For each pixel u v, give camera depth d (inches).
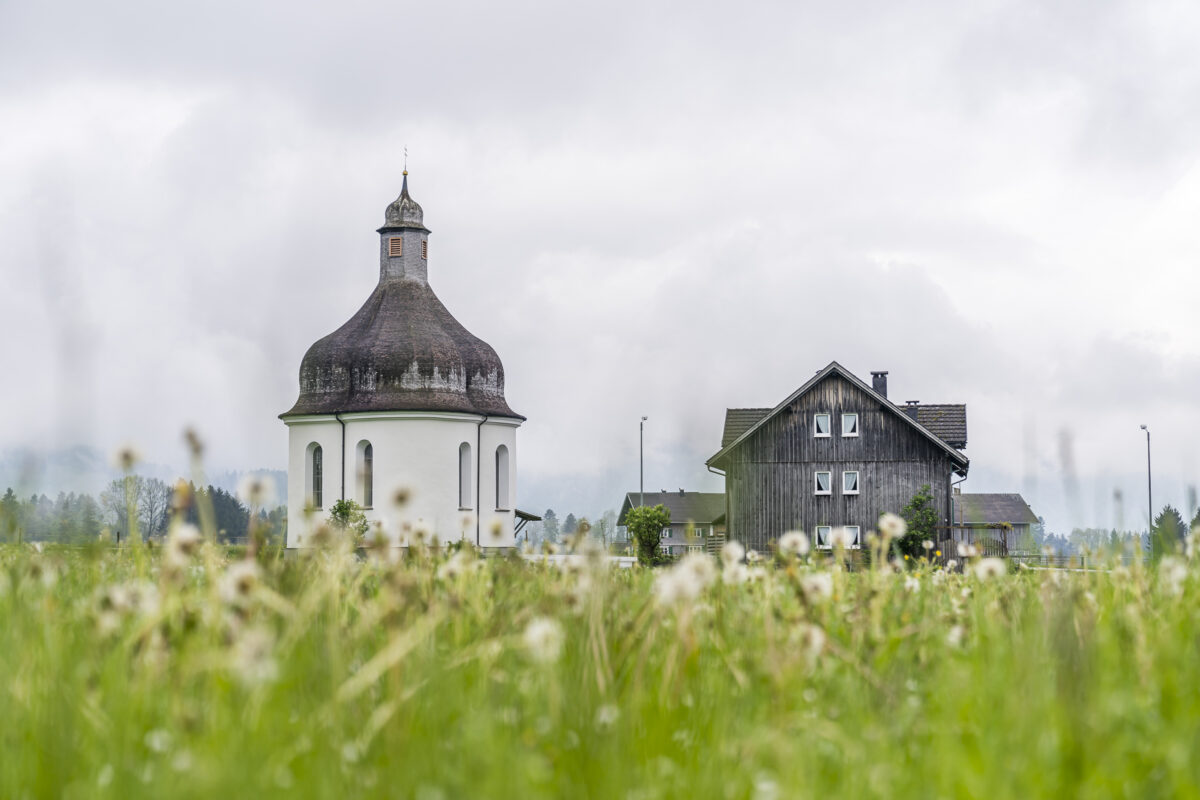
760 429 1907.0
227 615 147.9
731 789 125.2
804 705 159.0
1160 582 235.6
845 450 1883.6
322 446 2170.3
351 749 132.9
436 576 227.0
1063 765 126.0
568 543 232.1
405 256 2327.8
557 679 159.6
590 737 141.3
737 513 1894.7
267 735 132.2
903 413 1856.5
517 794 117.0
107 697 146.1
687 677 174.1
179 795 115.6
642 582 280.8
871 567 243.0
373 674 136.3
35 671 149.5
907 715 151.6
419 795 121.5
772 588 223.9
